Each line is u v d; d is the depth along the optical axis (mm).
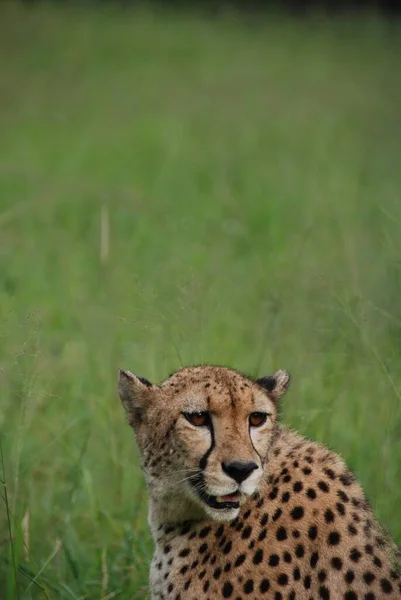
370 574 6840
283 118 31234
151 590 7906
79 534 10039
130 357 12125
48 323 13609
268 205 20672
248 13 50688
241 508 7469
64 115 31719
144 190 22016
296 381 10984
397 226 10227
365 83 36531
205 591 7461
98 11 47094
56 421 11188
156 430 7625
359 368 10977
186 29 44750
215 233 18203
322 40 44438
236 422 7293
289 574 7102
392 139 27203
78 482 9945
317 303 11578
